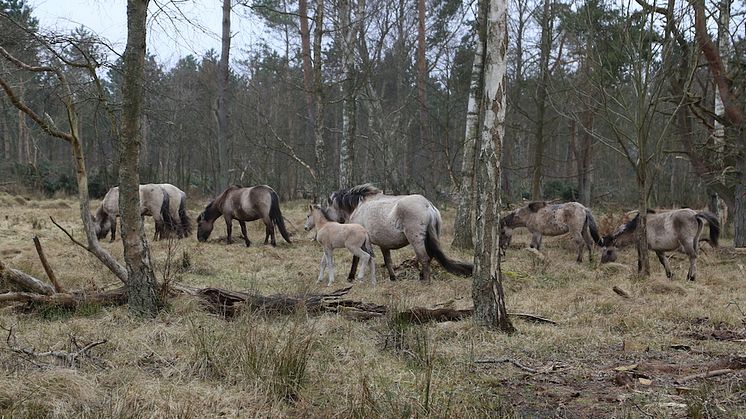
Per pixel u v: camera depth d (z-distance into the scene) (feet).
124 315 22.74
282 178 118.62
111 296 24.62
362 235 33.83
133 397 14.34
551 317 25.79
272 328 20.81
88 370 16.51
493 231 22.71
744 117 48.19
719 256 46.42
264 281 34.12
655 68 43.39
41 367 16.05
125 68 22.59
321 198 55.52
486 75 22.76
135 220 22.93
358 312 24.30
